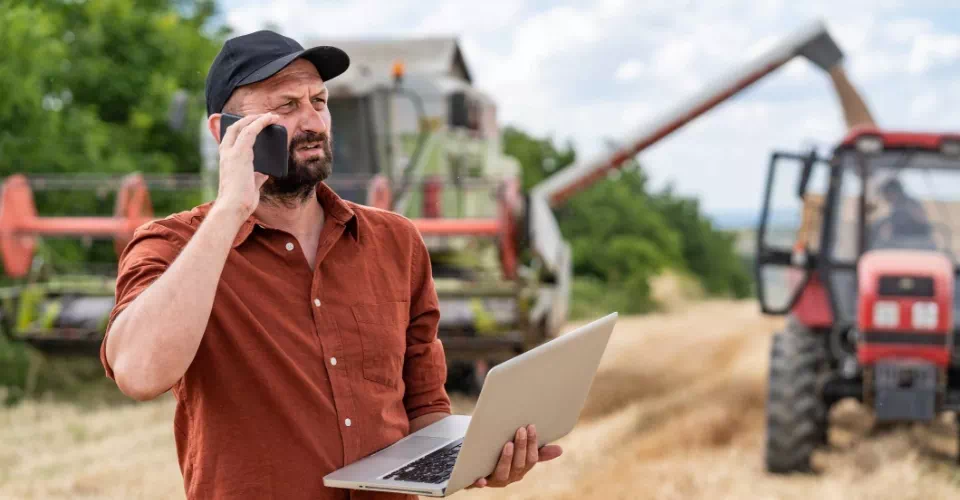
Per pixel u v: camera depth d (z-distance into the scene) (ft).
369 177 32.01
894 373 20.79
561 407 7.70
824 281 22.57
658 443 23.71
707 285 123.34
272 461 7.12
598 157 31.48
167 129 44.16
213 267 6.58
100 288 28.12
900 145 22.91
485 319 26.09
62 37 43.01
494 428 6.89
